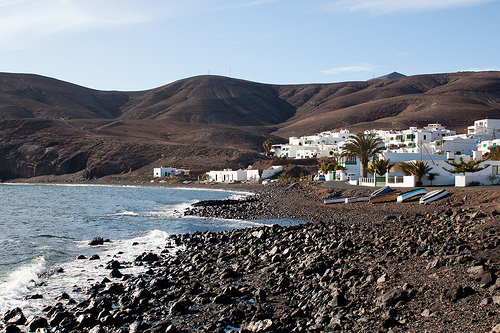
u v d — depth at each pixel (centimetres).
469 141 8944
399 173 6100
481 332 914
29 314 1405
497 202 3381
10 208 6016
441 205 3903
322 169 9488
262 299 1382
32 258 2334
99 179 16600
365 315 1111
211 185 12650
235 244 2564
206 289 1576
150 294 1514
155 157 17738
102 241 2802
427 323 1012
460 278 1269
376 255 1761
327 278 1491
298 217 4209
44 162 18000
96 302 1450
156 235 3139
